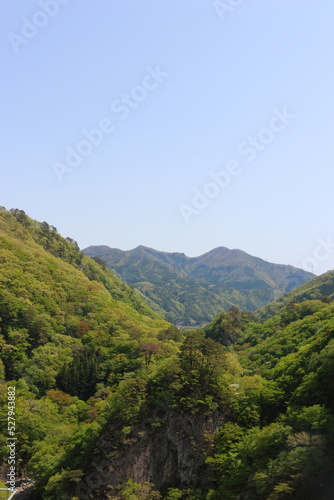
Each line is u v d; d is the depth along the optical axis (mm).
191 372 93250
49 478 86875
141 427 87938
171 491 80375
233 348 180125
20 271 177375
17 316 152250
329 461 63281
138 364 134875
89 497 82688
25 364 137875
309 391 81375
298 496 62344
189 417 86750
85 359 147125
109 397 98375
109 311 189250
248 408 88312
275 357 133875
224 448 81688
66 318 175250
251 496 67750
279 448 71500
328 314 147875
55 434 106062
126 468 84312
